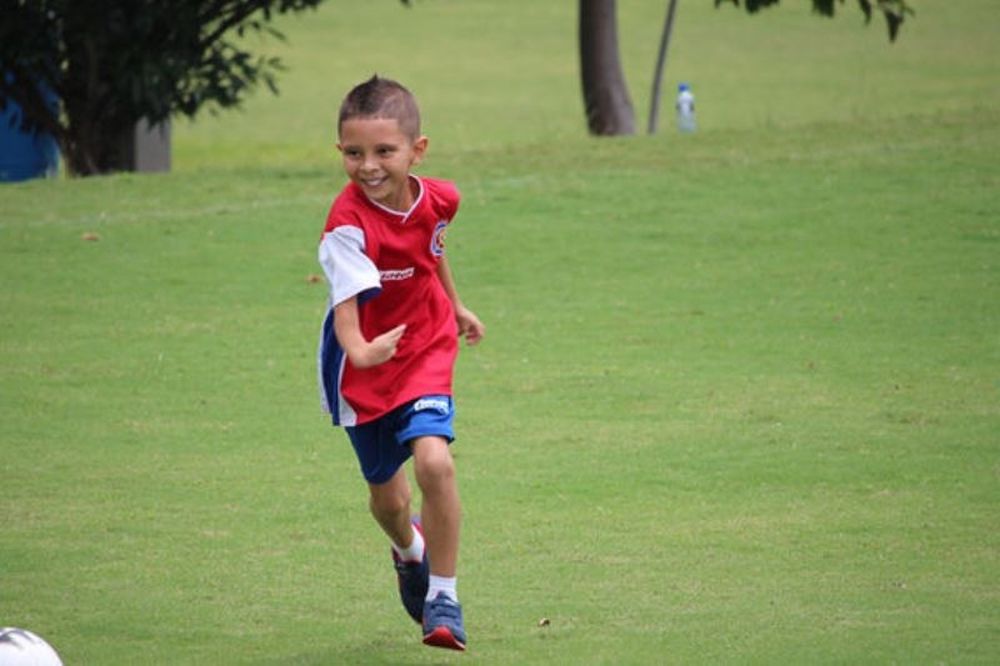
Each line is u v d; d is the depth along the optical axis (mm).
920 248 45562
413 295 19641
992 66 114688
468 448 29812
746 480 27688
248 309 40625
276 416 32094
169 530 25188
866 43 129000
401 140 19188
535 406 32625
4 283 42500
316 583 22891
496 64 125625
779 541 24453
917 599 21719
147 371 35250
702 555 23859
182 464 28859
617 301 41250
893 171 54562
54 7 60188
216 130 100125
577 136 69562
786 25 140125
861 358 35875
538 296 41812
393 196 19344
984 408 31938
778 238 47031
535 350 36938
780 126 65375
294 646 20375
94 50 62406
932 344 36875
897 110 92500
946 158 56281
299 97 113312
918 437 30047
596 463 28781
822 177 53938
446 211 19797
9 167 68688
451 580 19234
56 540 24625
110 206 51500
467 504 26531
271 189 54375
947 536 24547
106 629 20922
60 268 44031
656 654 19828
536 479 27875
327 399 19984
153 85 61156
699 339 37750
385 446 19828
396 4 158750
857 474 27891
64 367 35438
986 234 46719
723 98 103688
